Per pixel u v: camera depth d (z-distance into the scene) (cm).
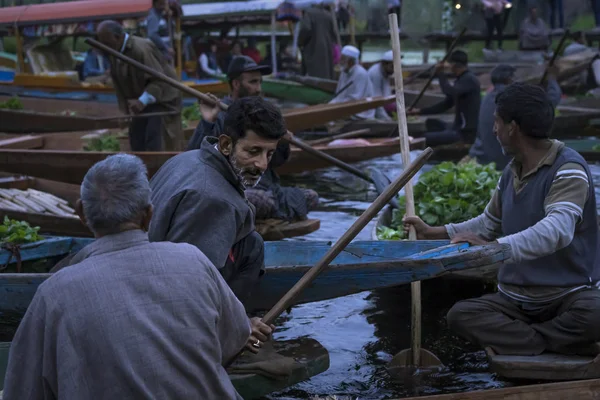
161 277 225
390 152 903
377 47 2212
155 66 833
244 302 338
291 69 1805
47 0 1619
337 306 508
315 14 1591
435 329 465
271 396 382
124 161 234
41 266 496
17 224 533
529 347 383
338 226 699
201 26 1814
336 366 416
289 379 356
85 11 1315
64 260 372
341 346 443
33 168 720
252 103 301
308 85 1412
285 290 382
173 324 222
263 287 381
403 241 454
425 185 585
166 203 300
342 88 1251
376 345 444
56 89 1389
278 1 1567
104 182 229
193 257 233
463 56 1042
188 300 225
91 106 1356
